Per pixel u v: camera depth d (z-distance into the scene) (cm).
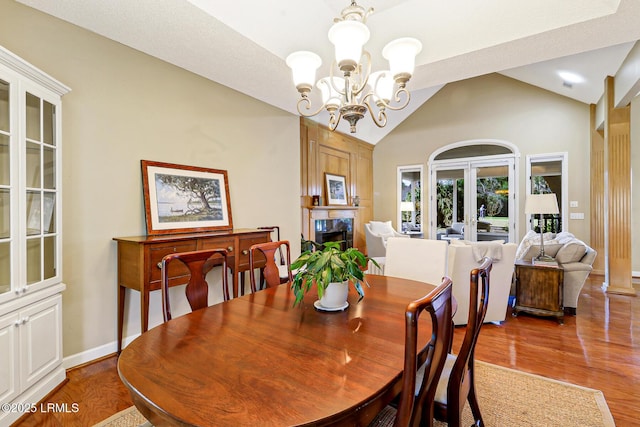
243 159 357
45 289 189
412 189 718
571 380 210
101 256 238
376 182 756
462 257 296
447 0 260
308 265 147
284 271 325
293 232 429
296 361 98
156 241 226
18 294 169
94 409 177
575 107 544
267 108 389
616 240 437
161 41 243
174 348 107
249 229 334
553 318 330
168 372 92
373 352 104
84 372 216
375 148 757
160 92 277
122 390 196
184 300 295
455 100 656
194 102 304
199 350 106
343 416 74
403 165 720
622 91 391
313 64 179
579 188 541
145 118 267
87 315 230
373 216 757
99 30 229
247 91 348
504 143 603
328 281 136
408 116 711
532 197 362
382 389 83
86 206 230
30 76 175
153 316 274
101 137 239
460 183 654
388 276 221
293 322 132
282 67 286
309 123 532
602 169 521
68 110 221
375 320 134
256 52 258
